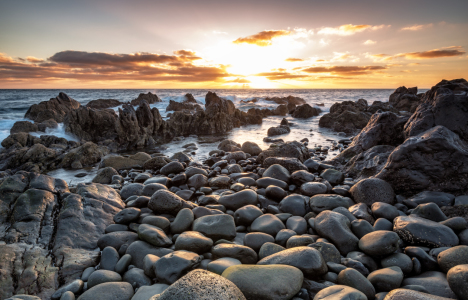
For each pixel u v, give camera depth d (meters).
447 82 12.77
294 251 3.15
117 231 4.13
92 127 14.54
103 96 54.62
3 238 3.71
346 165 7.81
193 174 7.19
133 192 6.03
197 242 3.51
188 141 15.32
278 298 2.55
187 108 26.89
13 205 4.43
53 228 4.11
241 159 9.67
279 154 9.00
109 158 9.34
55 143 12.05
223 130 18.97
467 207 4.32
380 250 3.25
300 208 4.84
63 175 8.83
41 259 3.43
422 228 3.59
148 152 12.52
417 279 2.88
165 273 2.94
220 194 6.03
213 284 2.16
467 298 2.38
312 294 2.74
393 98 24.78
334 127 18.23
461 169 5.07
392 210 4.48
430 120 6.30
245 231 4.43
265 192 5.71
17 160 9.53
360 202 5.21
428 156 5.30
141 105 14.73
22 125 14.45
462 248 2.99
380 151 7.21
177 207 4.76
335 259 3.26
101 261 3.45
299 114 27.28
